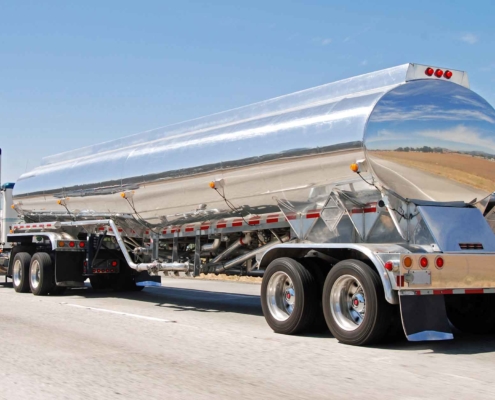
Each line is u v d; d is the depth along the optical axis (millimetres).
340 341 8492
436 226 8633
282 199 9992
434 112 8945
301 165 9375
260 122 10367
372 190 8727
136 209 13195
